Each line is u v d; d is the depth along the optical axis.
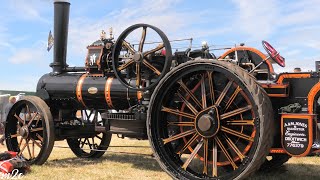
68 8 8.20
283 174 6.83
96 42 7.54
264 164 6.93
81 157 8.75
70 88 7.69
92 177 6.39
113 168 7.28
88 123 8.52
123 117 6.70
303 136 5.02
